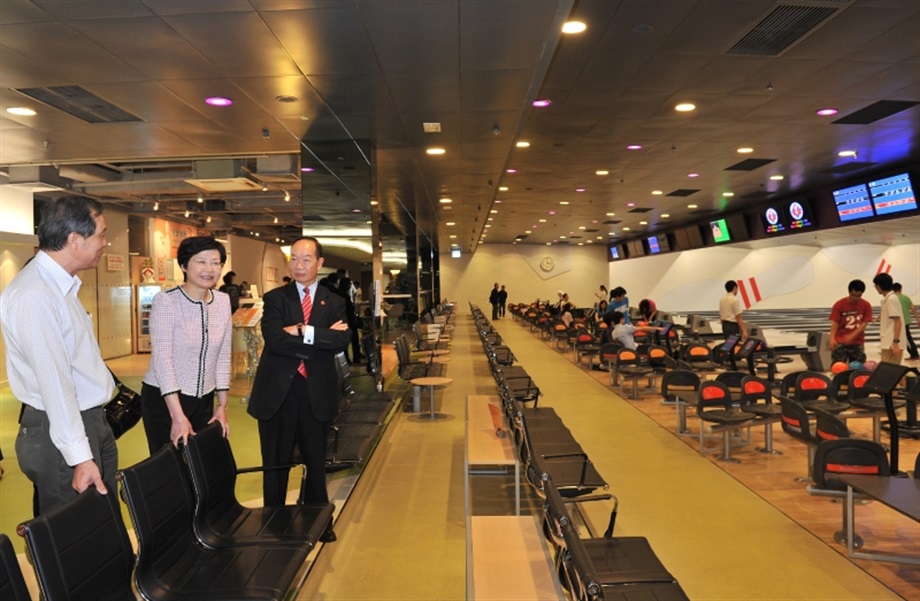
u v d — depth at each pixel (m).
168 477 2.64
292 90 5.88
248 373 9.45
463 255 36.16
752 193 15.12
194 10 4.18
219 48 4.84
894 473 5.34
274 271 28.05
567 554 2.28
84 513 2.11
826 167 11.73
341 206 7.89
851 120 8.29
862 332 7.70
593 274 36.28
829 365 10.94
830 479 4.02
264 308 3.74
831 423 4.55
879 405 6.12
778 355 12.64
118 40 4.67
